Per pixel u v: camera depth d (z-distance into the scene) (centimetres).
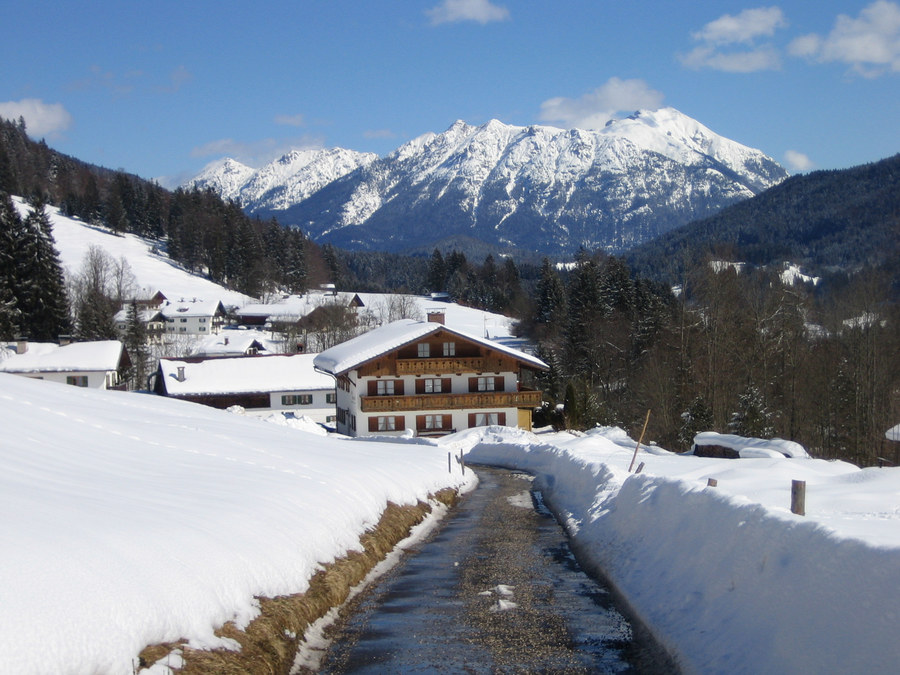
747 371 5619
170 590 922
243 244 18362
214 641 927
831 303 6150
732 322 5672
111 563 900
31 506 1020
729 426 5031
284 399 7169
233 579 1061
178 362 7338
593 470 2508
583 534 1916
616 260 11625
